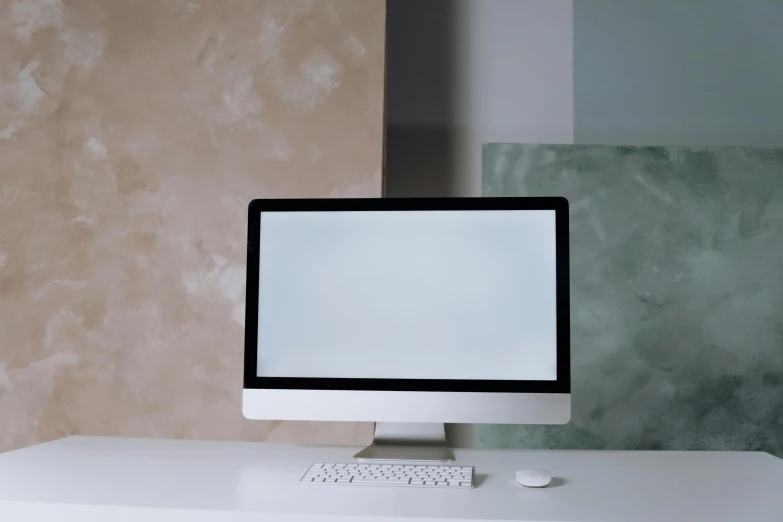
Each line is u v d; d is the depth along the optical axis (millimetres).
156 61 2105
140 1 2123
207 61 2096
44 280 2070
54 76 2117
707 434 2176
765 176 2242
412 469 1194
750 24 2316
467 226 1422
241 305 2023
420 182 2301
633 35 2324
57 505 989
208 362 2020
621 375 2201
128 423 2020
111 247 2066
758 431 2168
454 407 1375
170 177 2072
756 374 2184
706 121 2291
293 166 2053
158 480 1153
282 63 2082
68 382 2039
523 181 2266
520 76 2324
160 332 2035
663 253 2223
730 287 2209
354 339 1408
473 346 1389
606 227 2236
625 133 2297
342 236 1438
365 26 2078
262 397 1405
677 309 2207
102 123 2100
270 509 975
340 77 2068
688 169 2250
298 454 1398
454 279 1410
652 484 1160
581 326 2217
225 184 2059
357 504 1006
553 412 1356
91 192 2084
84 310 2055
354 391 1394
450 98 2324
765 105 2293
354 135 2051
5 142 2105
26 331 2059
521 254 1404
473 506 1002
